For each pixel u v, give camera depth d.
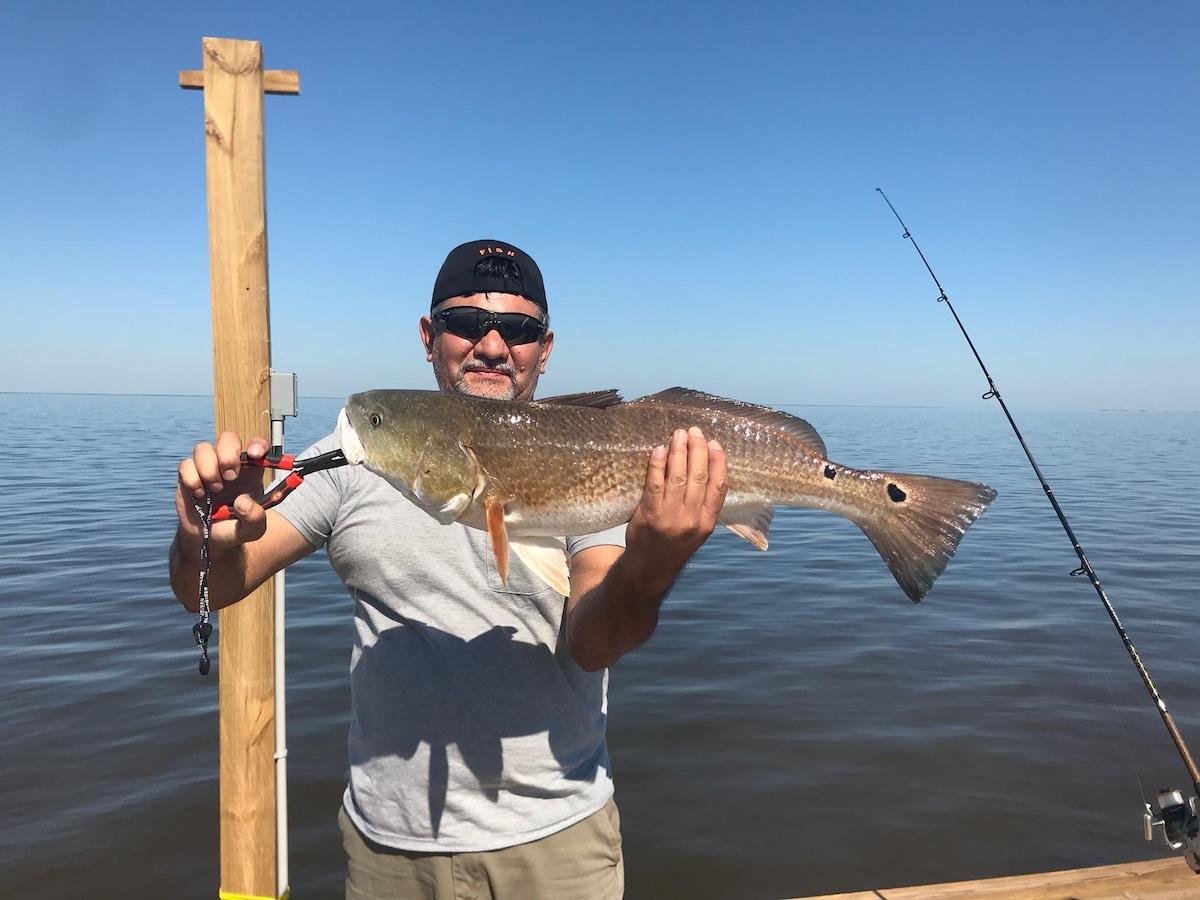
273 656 3.24
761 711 6.50
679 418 2.41
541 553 2.25
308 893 4.37
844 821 5.04
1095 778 5.51
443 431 2.25
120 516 14.67
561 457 2.28
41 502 16.30
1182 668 7.42
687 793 5.34
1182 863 3.62
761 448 2.45
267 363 3.13
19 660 7.44
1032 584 10.55
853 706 6.59
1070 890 3.44
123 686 6.86
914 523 2.52
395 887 2.27
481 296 2.72
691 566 11.77
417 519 2.38
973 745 5.94
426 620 2.31
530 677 2.29
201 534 1.96
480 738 2.24
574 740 2.34
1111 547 13.07
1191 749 5.87
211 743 5.91
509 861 2.22
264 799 3.22
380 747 2.30
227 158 3.08
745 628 8.61
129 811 5.05
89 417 59.00
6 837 4.79
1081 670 7.39
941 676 7.23
